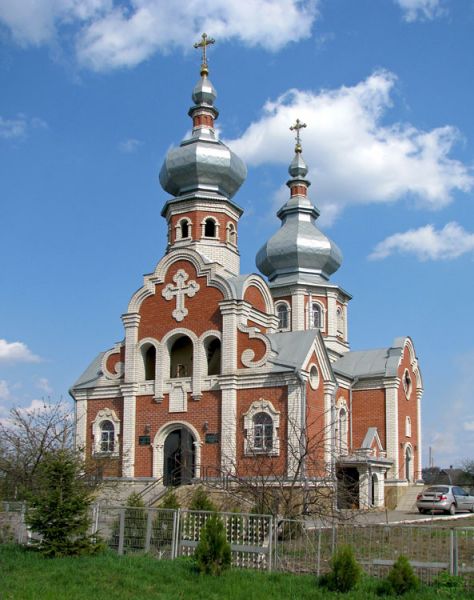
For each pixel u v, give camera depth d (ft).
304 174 232.73
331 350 202.59
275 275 223.71
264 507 94.79
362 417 191.01
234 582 69.77
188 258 165.07
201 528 79.10
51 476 86.02
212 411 155.53
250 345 155.22
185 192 183.73
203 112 191.52
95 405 169.27
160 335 164.86
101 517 92.73
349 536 80.18
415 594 65.21
